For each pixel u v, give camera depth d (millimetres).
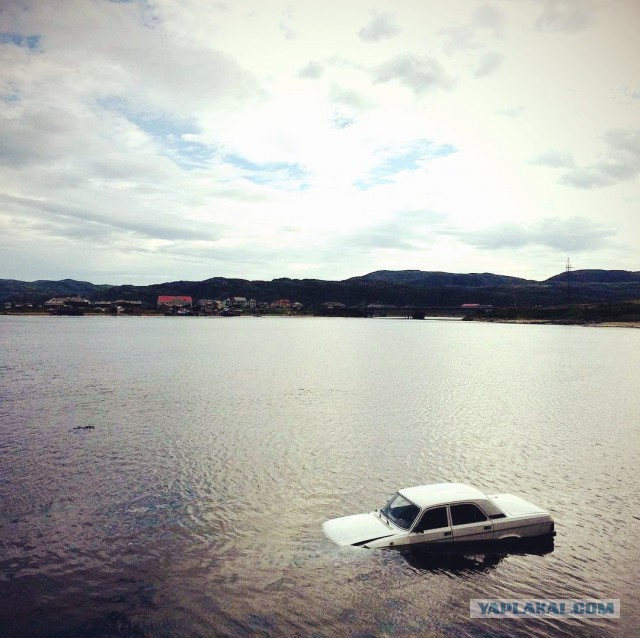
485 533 15984
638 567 15297
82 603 13258
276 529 17719
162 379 57562
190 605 13125
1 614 12766
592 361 85250
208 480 22969
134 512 19219
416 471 24688
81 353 91125
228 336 157125
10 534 17297
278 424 34750
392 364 77938
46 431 32062
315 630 12031
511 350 110062
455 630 12062
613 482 23234
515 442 30562
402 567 14797
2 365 70500
